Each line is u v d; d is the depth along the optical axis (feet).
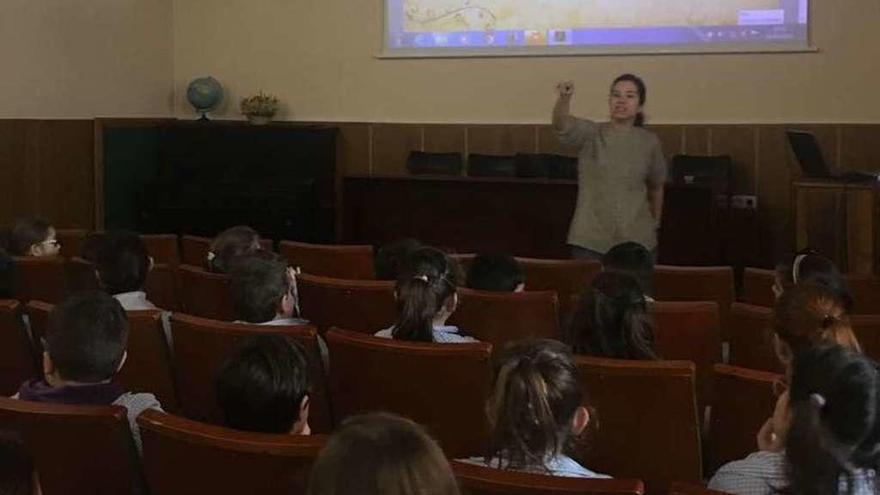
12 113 24.77
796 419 4.59
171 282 13.98
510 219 25.63
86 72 27.12
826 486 4.45
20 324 10.21
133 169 28.66
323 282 11.80
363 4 29.25
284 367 6.49
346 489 3.55
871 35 25.03
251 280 10.11
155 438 6.08
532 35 27.73
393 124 29.12
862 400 4.49
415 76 28.91
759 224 26.12
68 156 26.53
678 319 10.26
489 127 28.25
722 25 26.13
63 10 26.22
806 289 7.70
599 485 5.04
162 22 30.30
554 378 5.80
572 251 15.98
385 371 8.63
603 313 8.43
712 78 26.32
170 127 29.32
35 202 25.52
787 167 25.80
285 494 5.73
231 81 30.58
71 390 7.45
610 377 7.70
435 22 28.60
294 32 29.94
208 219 28.17
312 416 9.17
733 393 7.85
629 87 15.26
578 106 27.45
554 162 26.13
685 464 7.82
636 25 26.81
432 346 8.39
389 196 26.68
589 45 27.25
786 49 25.64
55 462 6.55
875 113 25.11
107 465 6.48
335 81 29.66
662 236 23.95
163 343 9.77
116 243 11.48
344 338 8.76
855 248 19.49
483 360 8.30
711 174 25.61
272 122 29.96
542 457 5.75
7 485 4.29
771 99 25.91
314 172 28.84
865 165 25.18
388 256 13.50
